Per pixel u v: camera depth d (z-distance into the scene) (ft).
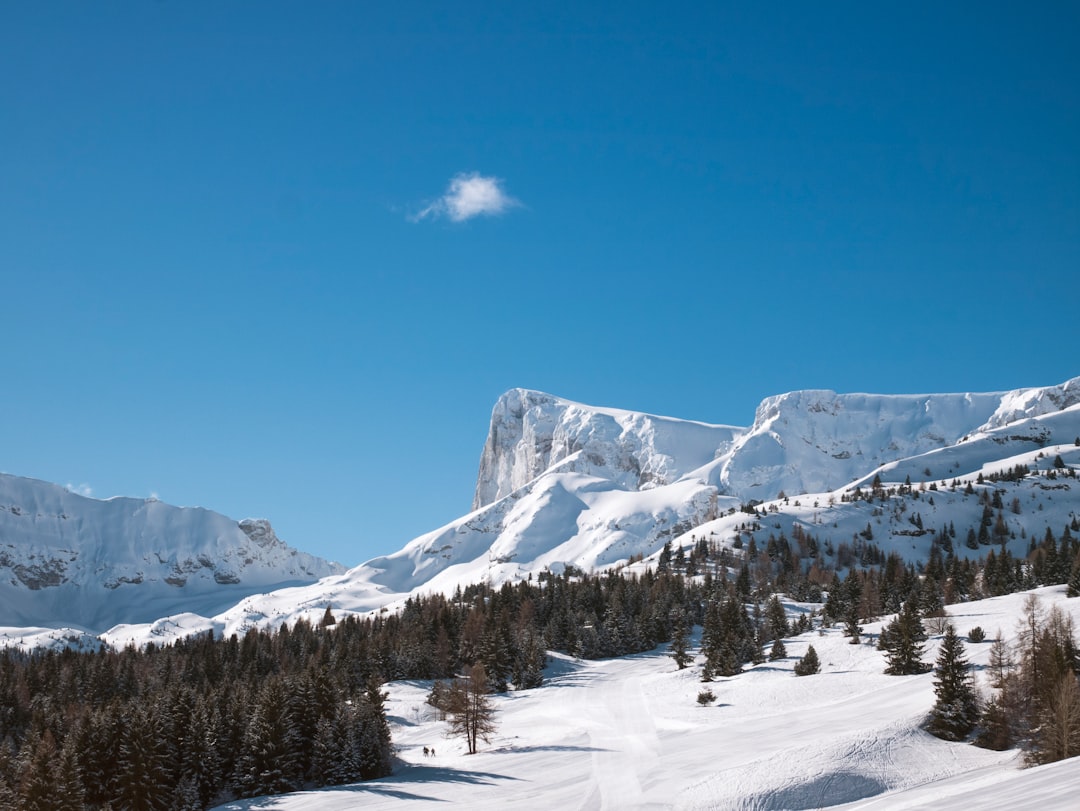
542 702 524.52
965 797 229.25
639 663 632.38
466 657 622.54
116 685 570.05
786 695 437.17
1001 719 308.19
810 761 295.48
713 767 319.47
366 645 624.18
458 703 422.00
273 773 377.91
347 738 390.42
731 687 481.05
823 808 266.57
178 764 384.06
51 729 454.81
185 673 590.14
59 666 629.92
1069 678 276.21
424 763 406.62
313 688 410.72
